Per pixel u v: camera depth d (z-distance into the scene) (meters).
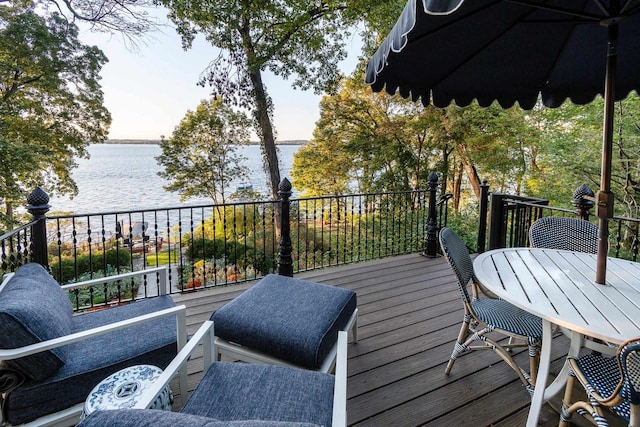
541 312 1.40
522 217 4.18
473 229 9.32
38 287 1.62
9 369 1.35
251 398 1.23
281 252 3.56
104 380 1.40
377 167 11.73
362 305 3.01
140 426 0.62
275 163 10.31
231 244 8.49
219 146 14.23
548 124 9.03
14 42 8.82
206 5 7.77
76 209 15.35
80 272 7.41
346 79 11.10
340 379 1.25
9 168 8.72
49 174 11.30
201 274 6.48
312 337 1.68
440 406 1.79
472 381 1.99
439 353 2.27
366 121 11.98
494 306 2.01
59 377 1.45
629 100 7.03
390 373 2.06
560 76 2.55
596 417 1.30
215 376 1.34
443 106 2.55
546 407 1.79
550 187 9.20
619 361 1.10
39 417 1.43
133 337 1.72
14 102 9.61
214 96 9.29
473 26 1.98
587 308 1.43
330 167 13.04
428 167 11.93
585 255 2.15
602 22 1.61
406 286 3.45
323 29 9.04
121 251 8.49
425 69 2.33
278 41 8.62
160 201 17.22
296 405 1.21
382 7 8.05
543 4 1.67
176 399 1.81
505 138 10.04
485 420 1.70
